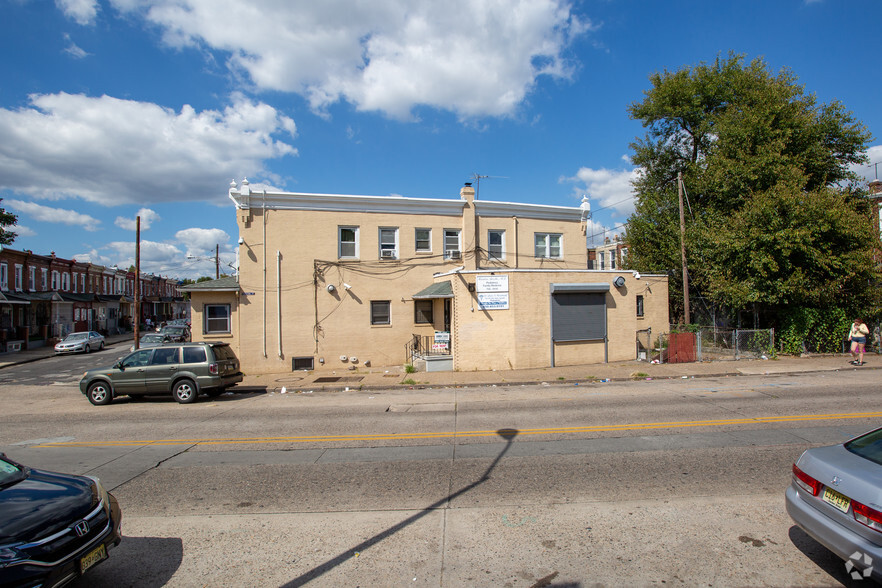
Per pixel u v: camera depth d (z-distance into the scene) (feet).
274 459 24.49
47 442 30.04
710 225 69.62
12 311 111.65
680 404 35.42
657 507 17.10
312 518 17.13
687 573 12.86
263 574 13.51
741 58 81.92
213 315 64.34
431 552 14.38
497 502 17.94
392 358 67.41
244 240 64.23
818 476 12.87
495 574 13.07
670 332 64.44
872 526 11.06
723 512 16.56
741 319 74.49
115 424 35.27
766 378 49.03
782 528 15.35
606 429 28.30
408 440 27.40
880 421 28.58
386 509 17.67
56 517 12.01
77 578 12.12
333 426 31.86
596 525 15.81
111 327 162.71
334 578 13.14
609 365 60.23
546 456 23.34
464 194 70.79
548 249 76.28
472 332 58.75
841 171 75.72
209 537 15.92
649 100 88.63
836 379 46.60
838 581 12.41
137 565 14.17
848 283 66.80
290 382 55.31
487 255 72.08
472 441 26.68
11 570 10.60
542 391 44.91
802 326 64.39
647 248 85.92
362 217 67.31
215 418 36.40
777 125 73.26
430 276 69.05
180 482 21.43
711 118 81.92
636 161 91.20
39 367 83.05
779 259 61.77
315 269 65.51
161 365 44.55
